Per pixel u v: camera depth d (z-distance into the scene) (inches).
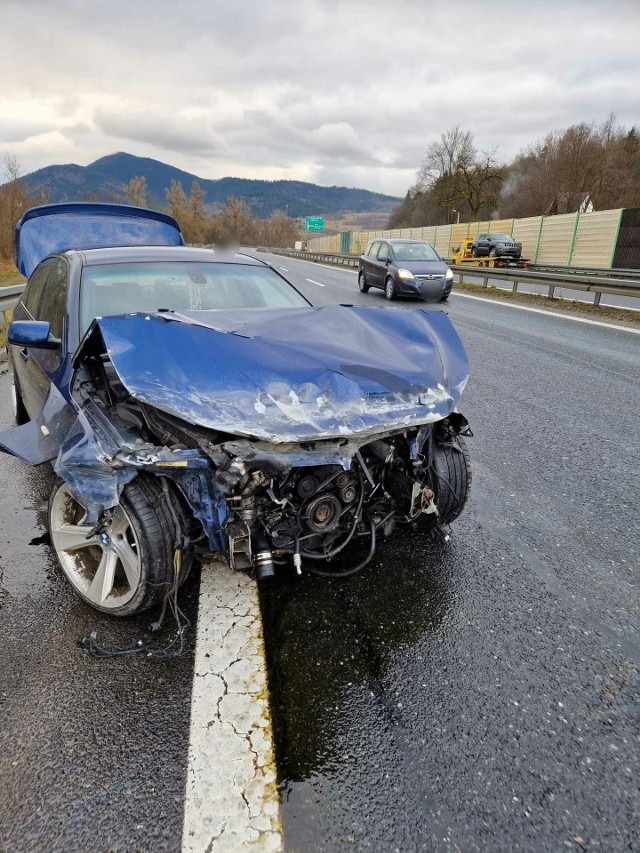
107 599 99.0
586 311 529.0
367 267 685.9
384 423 91.7
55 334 134.0
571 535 131.2
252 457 82.4
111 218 230.7
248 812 65.6
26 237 216.4
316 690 84.4
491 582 112.4
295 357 96.5
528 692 84.7
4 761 71.7
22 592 108.3
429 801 67.3
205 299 141.6
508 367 305.9
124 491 91.3
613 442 193.2
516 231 1124.5
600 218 904.3
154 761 72.1
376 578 112.7
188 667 88.5
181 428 88.2
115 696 82.5
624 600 107.8
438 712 80.7
